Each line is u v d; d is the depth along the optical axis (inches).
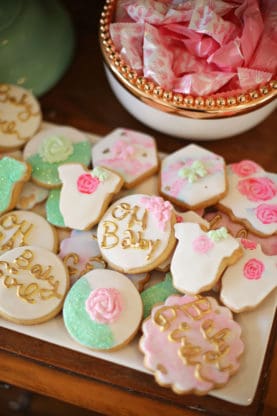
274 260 26.0
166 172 27.7
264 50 26.4
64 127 29.0
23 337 25.6
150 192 27.9
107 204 27.0
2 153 28.8
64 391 25.4
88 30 31.4
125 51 26.5
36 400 33.4
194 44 26.4
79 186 27.1
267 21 26.8
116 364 25.1
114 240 26.0
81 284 25.5
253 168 27.8
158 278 26.5
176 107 26.1
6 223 27.0
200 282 25.1
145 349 24.4
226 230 25.7
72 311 25.0
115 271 25.8
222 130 27.5
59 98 30.4
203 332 24.5
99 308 24.6
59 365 25.2
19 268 25.8
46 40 29.4
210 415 24.5
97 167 27.3
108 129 29.8
